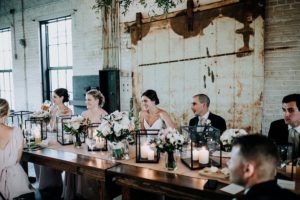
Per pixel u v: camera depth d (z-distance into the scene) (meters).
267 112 3.97
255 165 1.23
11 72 7.66
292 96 2.74
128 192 2.44
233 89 4.21
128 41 5.27
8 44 7.59
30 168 5.17
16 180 2.90
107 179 2.54
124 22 5.27
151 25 4.94
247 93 4.10
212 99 4.42
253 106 4.07
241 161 1.26
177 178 2.24
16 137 2.90
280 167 2.30
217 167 2.41
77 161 2.76
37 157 3.06
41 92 6.78
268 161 1.23
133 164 2.63
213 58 4.35
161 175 2.32
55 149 3.24
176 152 2.94
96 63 5.73
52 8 6.29
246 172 1.25
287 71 3.79
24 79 7.08
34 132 3.45
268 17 3.88
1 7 7.32
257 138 1.29
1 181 2.86
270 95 3.94
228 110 4.29
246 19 4.00
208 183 2.05
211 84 4.41
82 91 5.89
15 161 2.92
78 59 6.01
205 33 4.38
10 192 2.87
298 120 2.71
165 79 4.89
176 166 2.47
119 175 2.42
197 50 4.49
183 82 4.69
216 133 2.75
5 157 2.85
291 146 2.29
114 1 5.32
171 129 2.45
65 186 3.54
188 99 4.67
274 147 1.27
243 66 4.10
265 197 1.18
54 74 6.72
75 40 6.00
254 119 4.07
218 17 4.23
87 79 5.80
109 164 2.65
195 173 2.35
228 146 2.39
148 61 5.05
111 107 5.52
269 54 3.91
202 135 2.70
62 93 4.23
